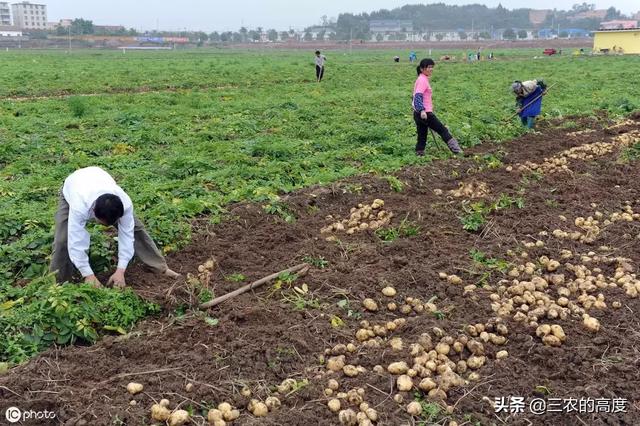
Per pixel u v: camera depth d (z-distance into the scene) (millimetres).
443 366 4777
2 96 21016
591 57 54719
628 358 4914
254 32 176375
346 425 4168
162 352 4973
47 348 4973
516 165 10633
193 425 4164
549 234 7469
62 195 5641
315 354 4988
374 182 9312
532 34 163750
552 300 5879
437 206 8359
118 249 5973
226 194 8906
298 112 16375
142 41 121188
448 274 6391
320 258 6703
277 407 4355
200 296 5793
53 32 136500
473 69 38562
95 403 4293
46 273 6004
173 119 15219
